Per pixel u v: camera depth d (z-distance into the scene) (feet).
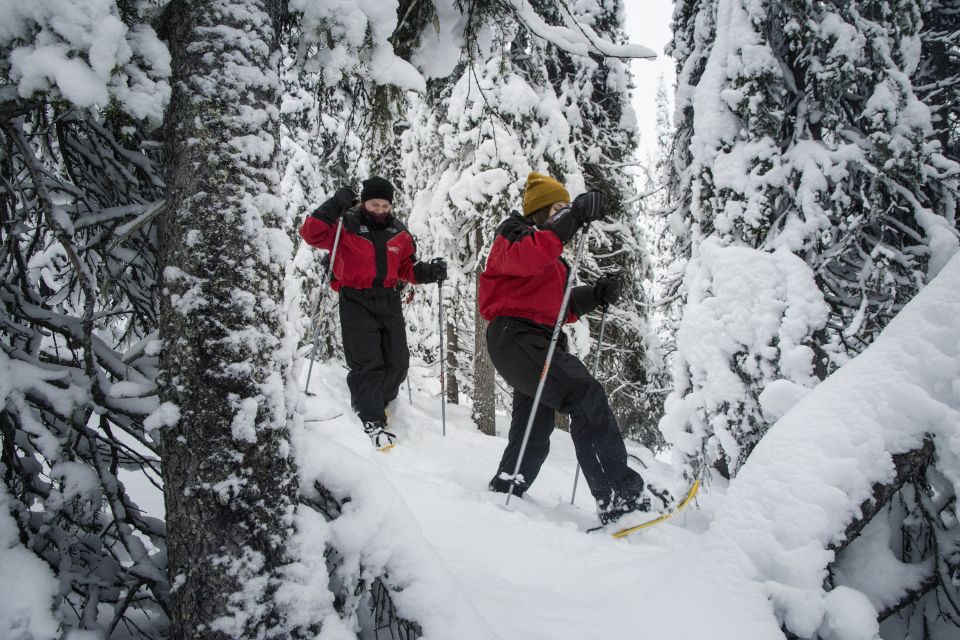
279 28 5.80
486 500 8.34
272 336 4.47
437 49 10.51
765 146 14.16
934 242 12.95
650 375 30.58
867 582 5.30
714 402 12.70
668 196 20.21
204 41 4.51
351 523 4.60
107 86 4.04
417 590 4.59
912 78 17.58
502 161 20.43
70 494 4.43
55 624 3.82
